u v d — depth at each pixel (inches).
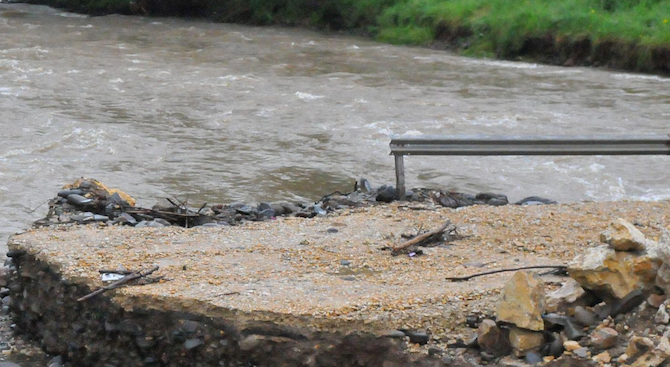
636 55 1756.9
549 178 908.0
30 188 845.2
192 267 439.8
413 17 2207.2
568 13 1920.5
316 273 435.8
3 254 636.7
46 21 2399.1
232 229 524.4
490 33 1987.0
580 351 332.5
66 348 421.4
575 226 531.5
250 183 879.1
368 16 2346.2
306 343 365.1
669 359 312.2
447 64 1793.8
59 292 425.1
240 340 370.3
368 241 498.6
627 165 959.6
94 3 2691.9
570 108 1296.8
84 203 571.5
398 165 614.5
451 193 633.0
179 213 568.7
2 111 1189.7
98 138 1044.5
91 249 464.1
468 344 354.6
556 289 389.4
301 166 948.0
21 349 438.3
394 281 420.8
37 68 1562.5
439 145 611.8
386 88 1459.2
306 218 560.1
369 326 365.1
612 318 350.0
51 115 1165.7
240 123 1163.3
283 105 1290.6
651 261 350.3
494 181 895.1
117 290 399.9
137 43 1980.8
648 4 1998.0
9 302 469.7
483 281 416.8
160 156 979.9
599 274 354.3
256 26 2469.2
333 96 1369.3
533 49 1926.7
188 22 2503.7
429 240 495.2
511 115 1232.8
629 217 553.6
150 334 389.7
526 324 341.4
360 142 1063.0
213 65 1675.7
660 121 1202.6
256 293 396.2
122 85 1432.1
